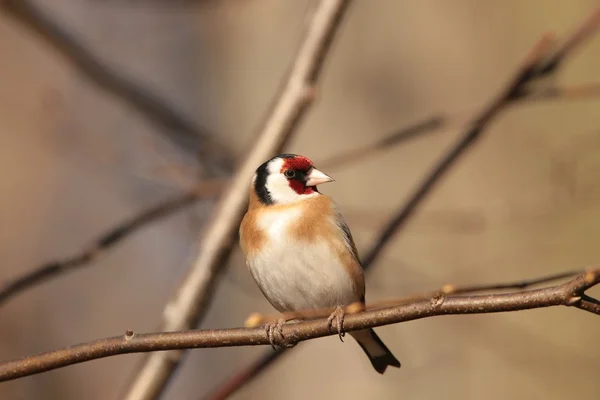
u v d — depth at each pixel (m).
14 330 15.88
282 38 14.27
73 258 8.64
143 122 14.14
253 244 8.25
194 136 13.73
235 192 8.75
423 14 12.95
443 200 12.38
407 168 12.52
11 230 16.23
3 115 16.42
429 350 12.23
